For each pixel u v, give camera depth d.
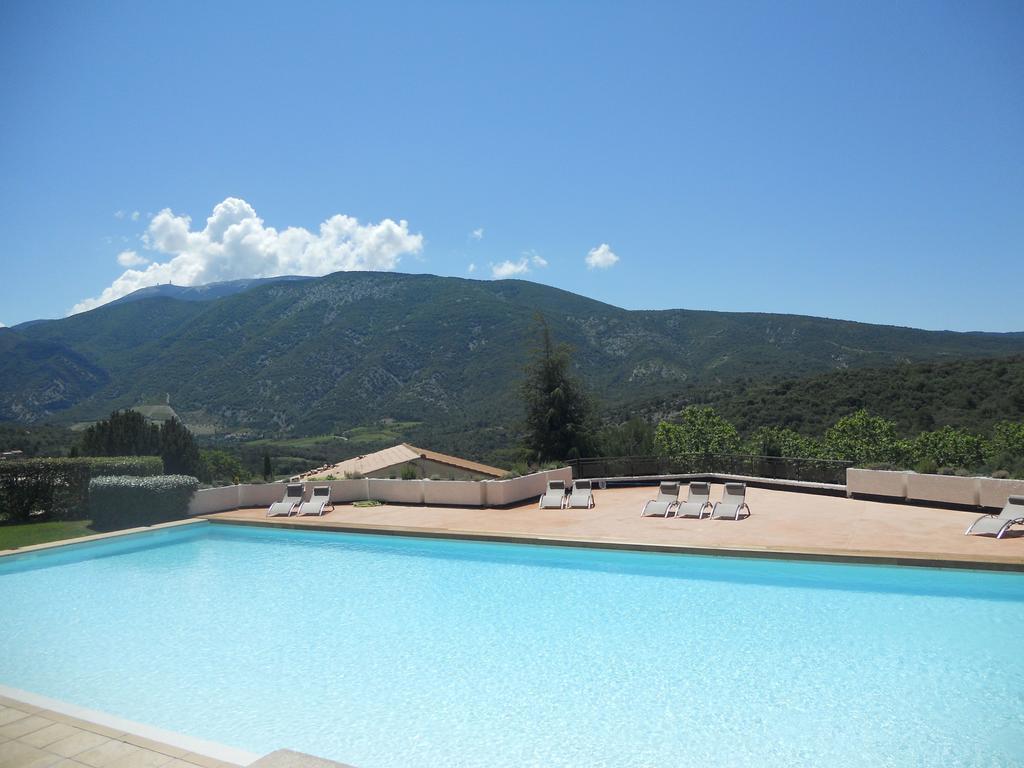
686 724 5.89
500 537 12.31
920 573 9.26
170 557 12.92
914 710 6.00
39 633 8.73
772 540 10.95
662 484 14.63
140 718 6.33
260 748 5.73
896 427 45.19
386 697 6.62
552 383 30.22
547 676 6.99
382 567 11.75
